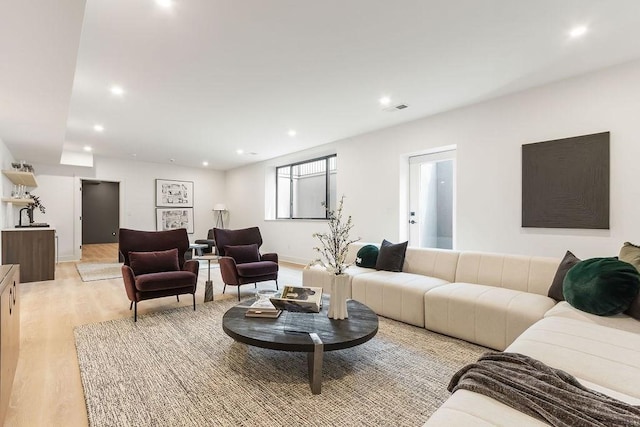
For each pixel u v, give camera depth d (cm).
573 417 100
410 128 475
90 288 455
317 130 521
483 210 395
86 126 495
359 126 499
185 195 889
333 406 176
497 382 119
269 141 597
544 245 348
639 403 112
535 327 187
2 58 227
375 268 389
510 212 373
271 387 195
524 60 291
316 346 189
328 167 668
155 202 835
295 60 289
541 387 115
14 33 196
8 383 170
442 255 346
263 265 422
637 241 290
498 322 242
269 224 784
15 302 211
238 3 210
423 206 483
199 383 199
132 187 799
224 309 354
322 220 638
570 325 183
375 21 232
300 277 536
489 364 138
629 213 294
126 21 228
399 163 491
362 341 202
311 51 274
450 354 240
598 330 175
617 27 239
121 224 780
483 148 395
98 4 209
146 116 446
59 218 702
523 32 247
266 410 172
